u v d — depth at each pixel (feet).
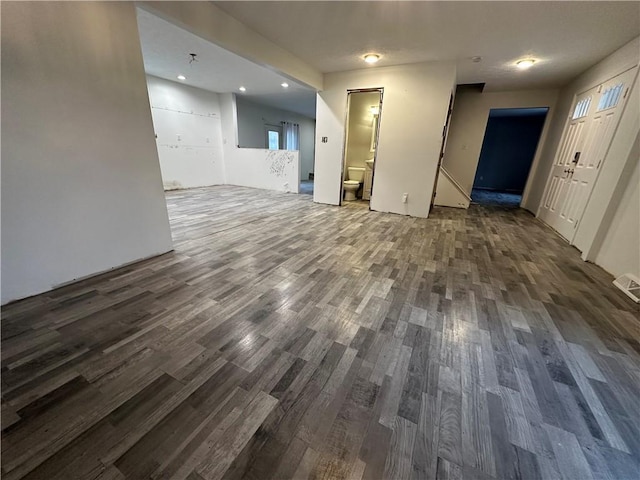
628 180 8.36
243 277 7.31
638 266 7.43
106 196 6.82
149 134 7.53
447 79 12.80
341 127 15.98
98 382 3.92
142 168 7.54
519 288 7.30
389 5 7.85
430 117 13.60
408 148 14.44
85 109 6.10
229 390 3.89
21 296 5.73
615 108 9.78
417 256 9.34
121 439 3.18
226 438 3.24
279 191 22.56
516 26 8.71
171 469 2.90
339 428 3.42
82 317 5.34
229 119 23.49
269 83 18.72
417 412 3.67
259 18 8.88
